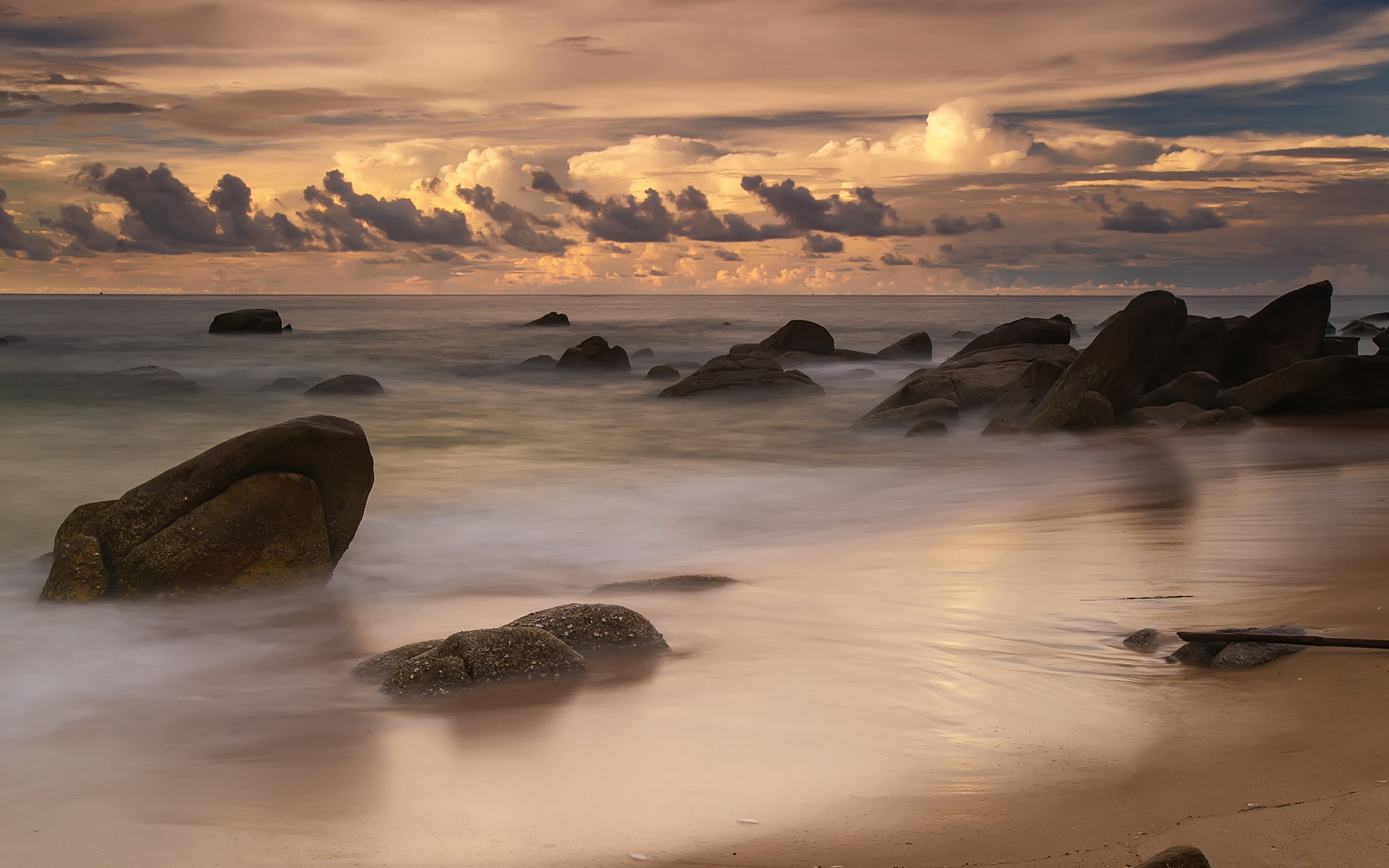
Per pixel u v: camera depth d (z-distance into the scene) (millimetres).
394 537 14008
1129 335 21594
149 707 7414
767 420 27172
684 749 5895
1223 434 20125
